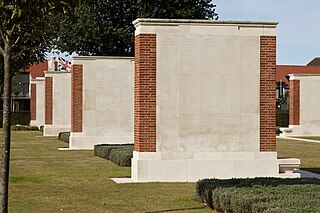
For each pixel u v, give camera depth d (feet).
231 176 58.13
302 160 82.23
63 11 30.83
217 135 58.03
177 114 57.47
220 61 58.13
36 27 31.32
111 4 159.53
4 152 29.86
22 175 63.98
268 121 58.95
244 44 58.54
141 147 57.11
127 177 61.62
